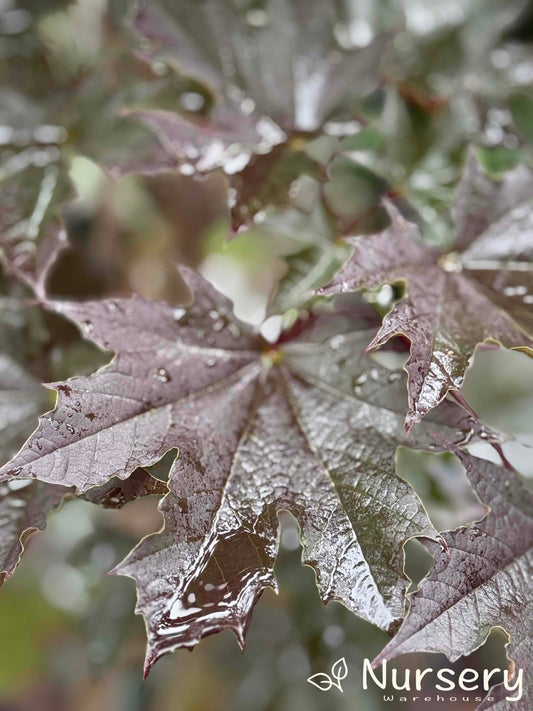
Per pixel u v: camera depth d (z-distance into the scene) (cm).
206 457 35
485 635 33
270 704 48
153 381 35
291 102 41
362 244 35
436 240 40
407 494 34
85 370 38
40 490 35
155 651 32
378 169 42
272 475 35
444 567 34
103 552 47
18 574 56
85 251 45
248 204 38
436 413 35
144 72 42
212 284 37
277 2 41
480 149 42
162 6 40
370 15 44
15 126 41
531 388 50
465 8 44
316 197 40
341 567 33
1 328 39
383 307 37
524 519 35
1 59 43
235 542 34
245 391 36
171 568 33
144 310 36
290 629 45
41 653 58
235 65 41
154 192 47
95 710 58
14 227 39
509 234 38
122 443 34
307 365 37
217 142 39
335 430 35
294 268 39
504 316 36
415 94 43
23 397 38
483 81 44
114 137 41
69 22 45
